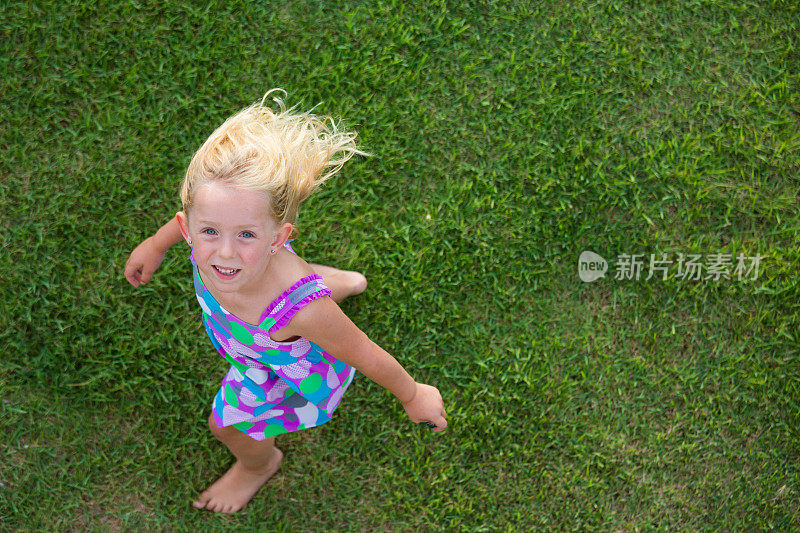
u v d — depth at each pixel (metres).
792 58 2.94
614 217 2.84
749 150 2.90
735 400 2.80
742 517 2.78
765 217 2.89
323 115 2.76
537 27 2.87
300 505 2.61
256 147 1.42
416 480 2.65
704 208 2.87
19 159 2.62
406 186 2.78
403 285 2.71
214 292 1.61
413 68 2.81
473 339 2.73
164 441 2.59
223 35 2.73
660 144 2.86
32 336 2.56
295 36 2.77
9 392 2.54
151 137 2.69
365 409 2.67
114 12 2.70
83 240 2.61
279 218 1.46
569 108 2.84
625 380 2.78
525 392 2.73
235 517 2.58
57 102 2.66
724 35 2.93
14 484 2.50
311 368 1.82
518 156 2.81
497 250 2.77
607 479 2.73
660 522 2.74
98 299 2.59
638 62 2.88
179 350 2.61
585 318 2.79
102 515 2.54
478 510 2.67
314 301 1.56
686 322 2.83
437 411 1.96
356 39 2.80
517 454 2.71
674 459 2.77
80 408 2.57
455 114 2.81
